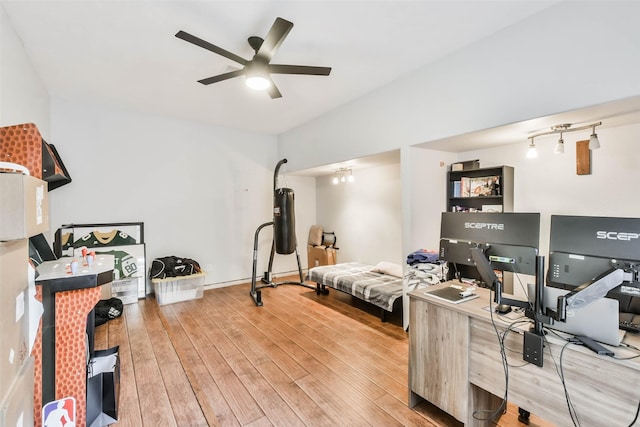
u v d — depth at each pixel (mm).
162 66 3020
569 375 1366
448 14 2264
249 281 5492
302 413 2002
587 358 1313
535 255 1616
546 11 2207
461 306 1790
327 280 4422
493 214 1837
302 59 2930
